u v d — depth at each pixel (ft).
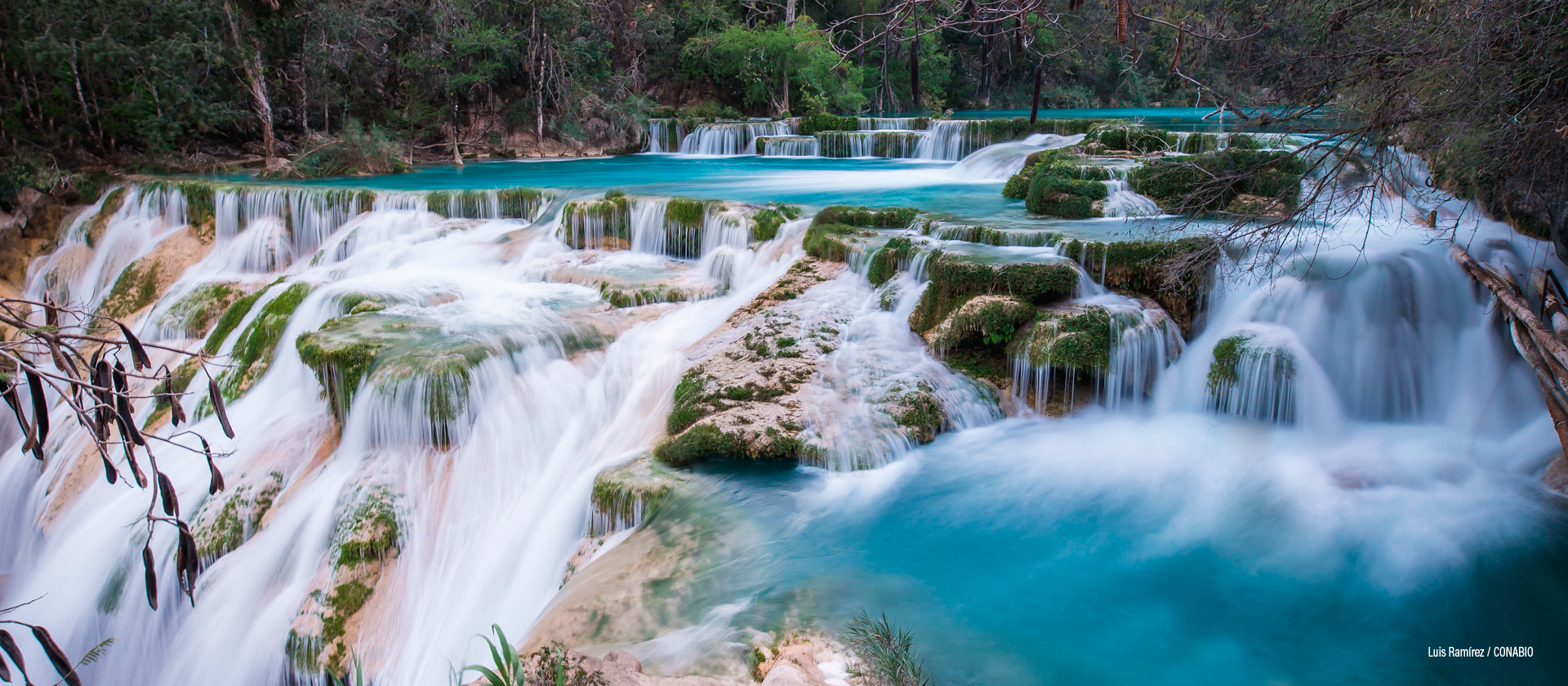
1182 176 41.09
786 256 37.37
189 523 28.17
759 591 18.72
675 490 23.71
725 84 110.93
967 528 21.48
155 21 63.31
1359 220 33.14
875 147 79.71
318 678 23.50
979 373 28.37
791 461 25.18
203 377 37.29
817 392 27.30
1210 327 29.09
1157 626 17.61
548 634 18.61
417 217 48.29
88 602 28.43
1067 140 66.49
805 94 104.99
